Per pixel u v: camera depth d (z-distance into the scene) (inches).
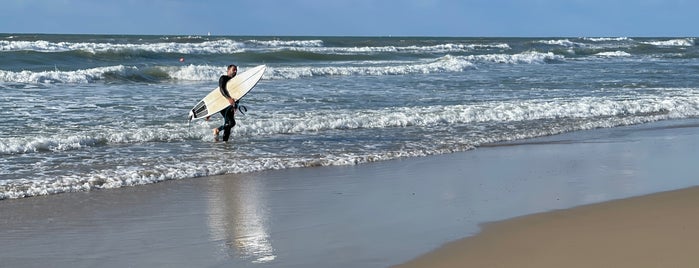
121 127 616.4
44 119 652.7
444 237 293.7
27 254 277.0
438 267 252.8
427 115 699.4
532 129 655.1
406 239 292.4
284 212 347.3
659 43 3452.3
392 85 1074.1
